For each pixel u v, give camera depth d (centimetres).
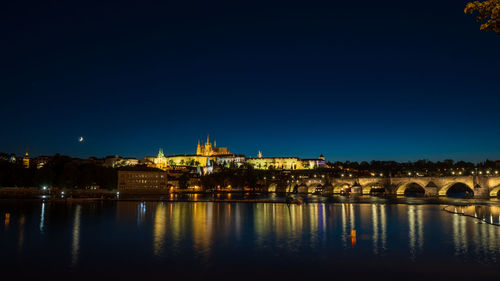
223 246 7681
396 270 5781
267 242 8106
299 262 6316
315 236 8888
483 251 7012
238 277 5488
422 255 6731
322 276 5522
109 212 15462
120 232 9644
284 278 5438
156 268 5978
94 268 6009
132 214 14562
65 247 7650
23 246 7769
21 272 5806
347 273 5656
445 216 13038
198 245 7812
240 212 15450
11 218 12962
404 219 12225
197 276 5556
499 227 10131
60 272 5803
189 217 13400
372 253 6944
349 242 8062
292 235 9050
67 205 19600
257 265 6134
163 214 14575
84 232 9675
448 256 6631
